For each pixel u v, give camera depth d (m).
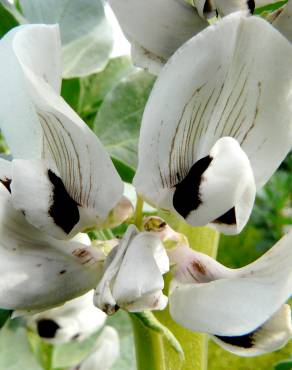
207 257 0.13
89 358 0.17
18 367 0.20
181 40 0.14
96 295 0.12
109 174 0.13
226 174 0.12
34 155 0.13
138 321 0.15
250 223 0.47
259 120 0.13
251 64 0.12
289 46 0.12
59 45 0.13
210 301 0.13
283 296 0.12
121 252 0.13
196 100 0.12
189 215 0.13
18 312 0.13
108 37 0.18
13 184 0.13
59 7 0.18
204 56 0.12
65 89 0.19
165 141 0.13
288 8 0.14
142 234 0.13
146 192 0.13
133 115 0.18
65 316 0.17
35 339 0.20
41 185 0.13
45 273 0.13
